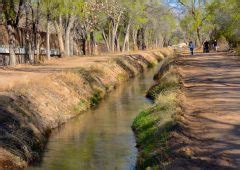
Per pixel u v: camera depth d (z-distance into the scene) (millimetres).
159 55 87688
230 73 31906
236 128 14664
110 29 84938
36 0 44750
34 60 45719
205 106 18844
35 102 22469
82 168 15039
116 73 44938
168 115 17219
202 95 22078
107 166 15133
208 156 11805
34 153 16656
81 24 70188
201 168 10938
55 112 23406
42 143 18516
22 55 53125
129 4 78688
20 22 57500
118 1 75500
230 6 67875
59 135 20328
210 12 78562
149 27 104312
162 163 11930
